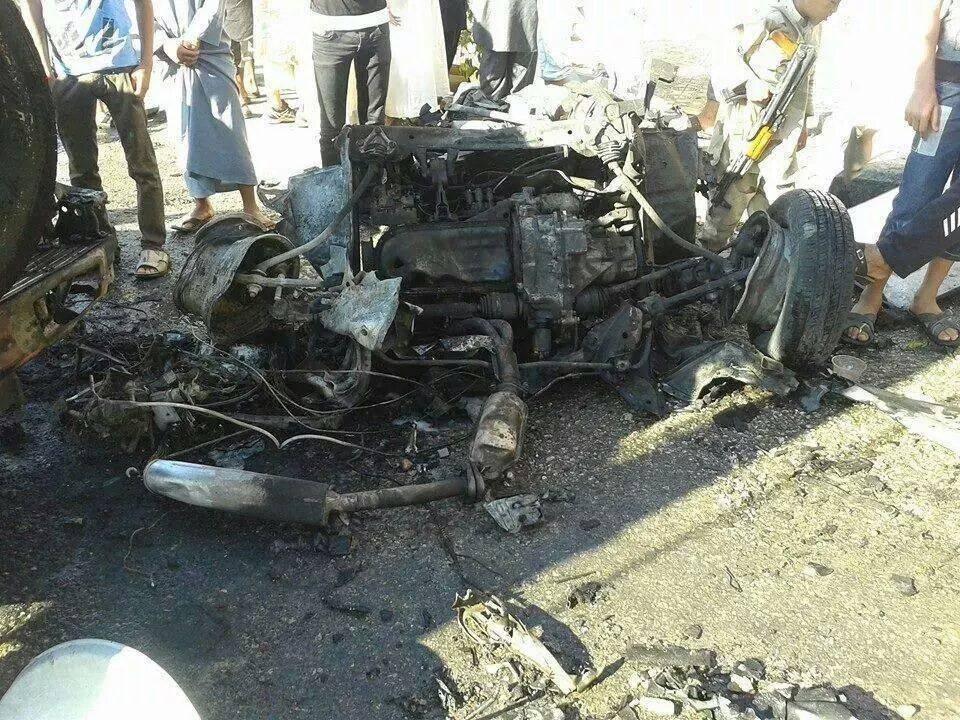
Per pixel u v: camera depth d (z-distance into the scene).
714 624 2.52
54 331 2.79
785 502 3.03
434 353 3.69
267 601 2.70
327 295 3.58
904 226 3.82
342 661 2.46
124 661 2.06
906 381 3.80
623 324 3.59
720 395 3.68
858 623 2.49
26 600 2.73
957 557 2.73
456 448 3.43
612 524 2.96
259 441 3.53
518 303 3.73
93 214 3.15
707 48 6.89
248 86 9.08
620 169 3.81
